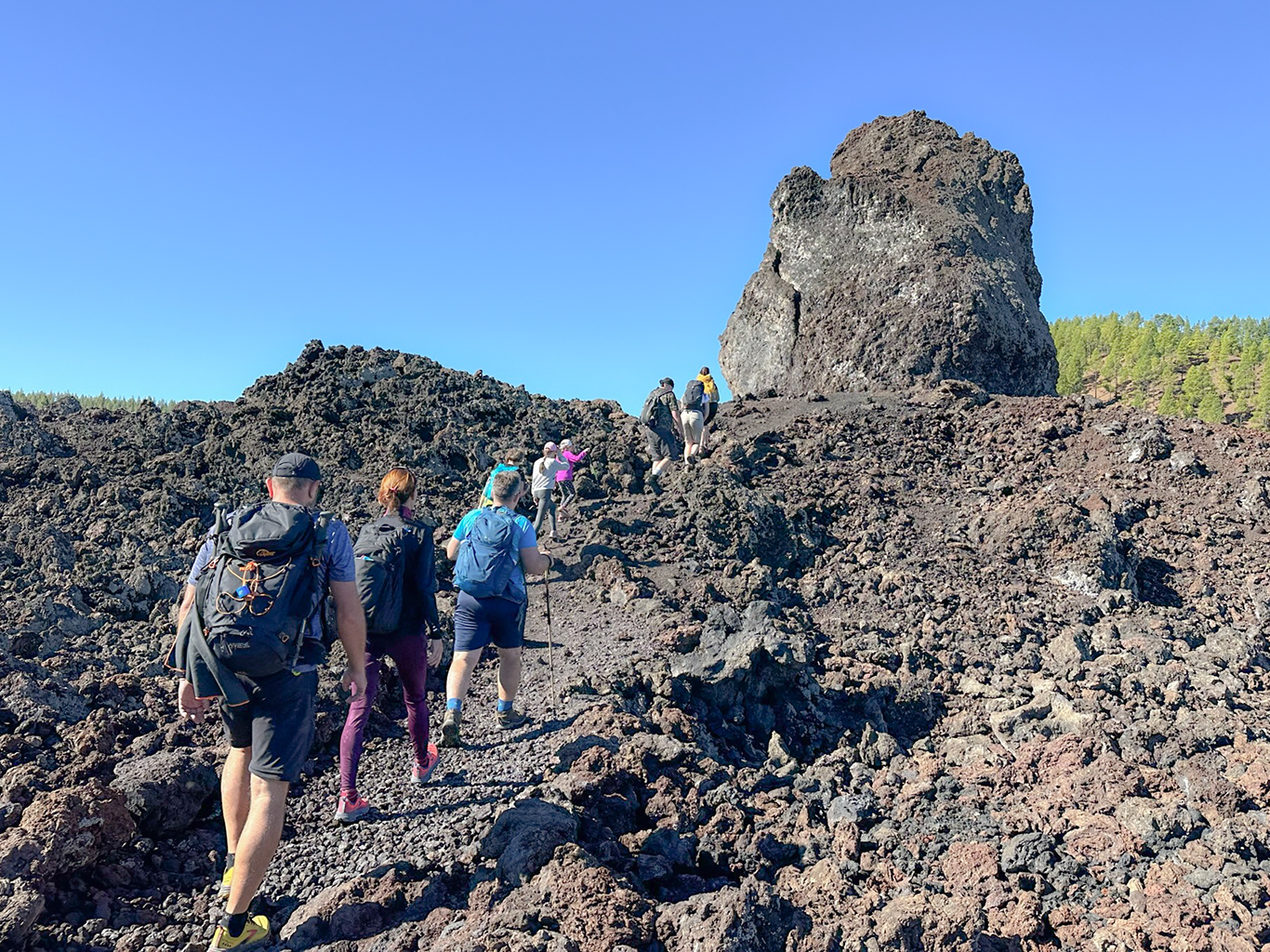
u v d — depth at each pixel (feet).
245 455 40.98
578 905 14.53
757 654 26.09
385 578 17.06
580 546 35.83
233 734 13.75
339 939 14.19
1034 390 67.62
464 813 17.92
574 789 18.34
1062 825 19.51
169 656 14.20
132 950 13.79
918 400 57.21
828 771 22.58
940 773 22.62
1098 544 35.06
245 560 12.97
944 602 32.81
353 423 45.24
